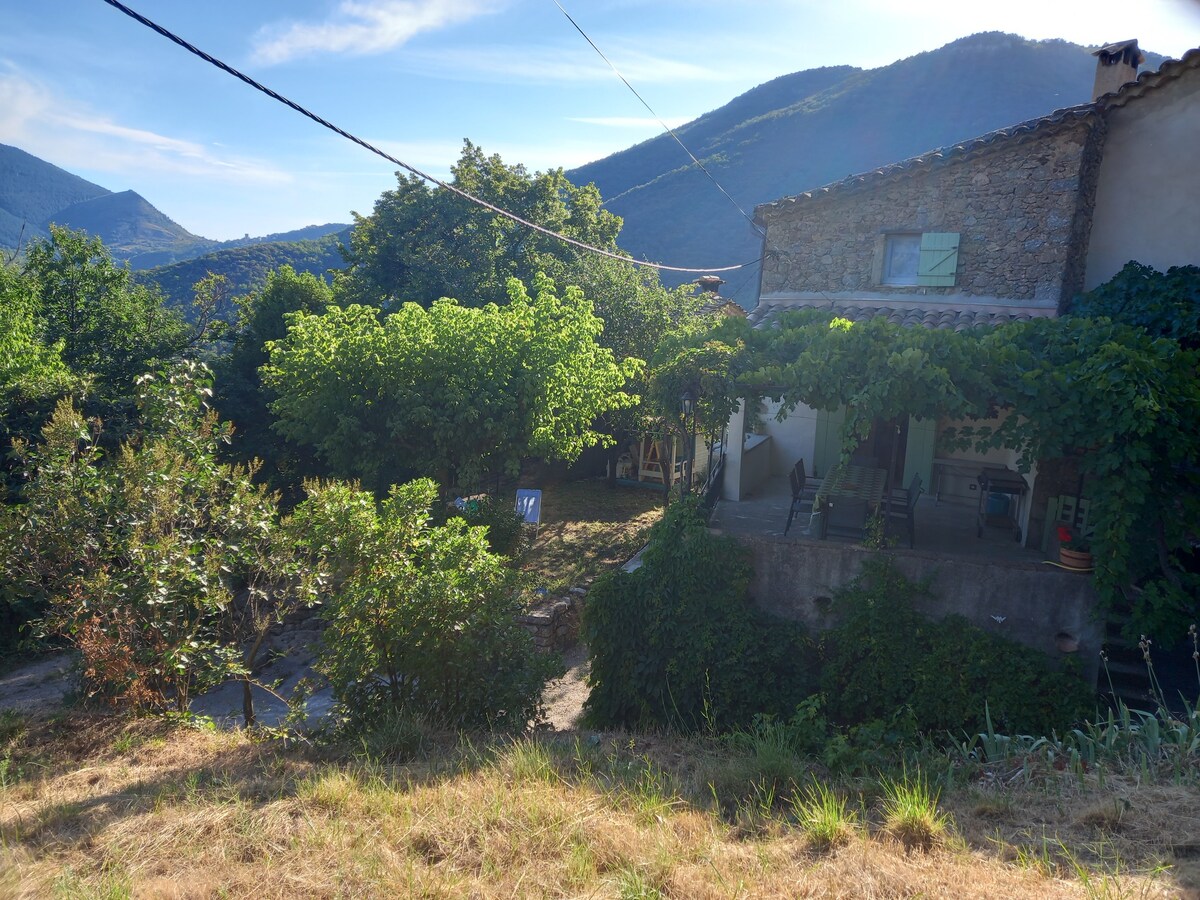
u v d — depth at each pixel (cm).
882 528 902
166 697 897
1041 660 812
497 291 2584
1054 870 404
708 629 897
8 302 2273
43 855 464
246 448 2133
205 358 2338
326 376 1536
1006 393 806
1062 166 1133
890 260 1280
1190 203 1133
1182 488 791
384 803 517
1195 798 475
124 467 820
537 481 2330
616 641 930
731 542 922
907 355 798
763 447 1392
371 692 773
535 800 511
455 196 2897
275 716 1156
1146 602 777
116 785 604
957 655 830
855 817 483
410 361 1543
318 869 432
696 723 884
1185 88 1116
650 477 2370
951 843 437
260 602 1132
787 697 869
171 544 781
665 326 2183
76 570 816
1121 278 1088
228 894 408
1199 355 806
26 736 747
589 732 783
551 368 1587
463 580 750
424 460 1553
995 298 1184
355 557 750
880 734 764
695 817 497
